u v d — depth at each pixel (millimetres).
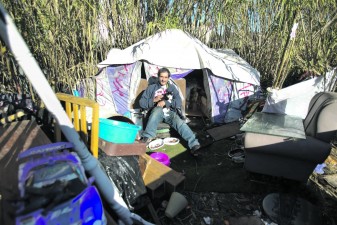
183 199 2141
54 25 3029
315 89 3195
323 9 3822
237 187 2545
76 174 1341
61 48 3271
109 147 2096
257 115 2742
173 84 3566
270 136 2285
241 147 3277
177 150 3277
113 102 3768
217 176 2730
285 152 2262
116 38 4246
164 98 3492
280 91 3145
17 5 2764
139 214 2115
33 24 2877
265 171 2482
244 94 3930
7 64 2816
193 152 3105
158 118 3361
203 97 4254
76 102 2002
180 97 3570
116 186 2012
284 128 2381
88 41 3482
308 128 2547
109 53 3777
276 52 4734
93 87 3641
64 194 1239
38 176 1263
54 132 2246
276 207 2191
